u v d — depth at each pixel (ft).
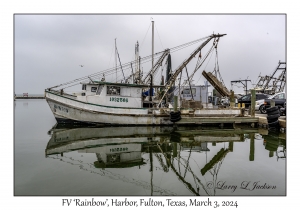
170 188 20.49
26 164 26.32
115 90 56.03
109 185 20.79
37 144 36.76
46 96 53.78
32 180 21.50
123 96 56.59
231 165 27.30
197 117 55.31
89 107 52.75
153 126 55.52
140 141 40.83
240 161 29.01
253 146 37.91
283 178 22.98
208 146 37.91
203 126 58.23
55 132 47.14
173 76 59.36
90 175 23.25
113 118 54.13
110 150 34.14
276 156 31.40
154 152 33.94
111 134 46.09
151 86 58.90
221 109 59.41
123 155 31.65
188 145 38.55
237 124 60.39
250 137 45.91
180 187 20.70
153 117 55.77
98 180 21.91
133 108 54.90
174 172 24.95
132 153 32.94
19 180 21.49
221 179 22.70
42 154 30.81
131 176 23.36
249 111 65.00
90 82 56.13
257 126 58.44
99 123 54.19
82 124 54.39
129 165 27.17
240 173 24.50
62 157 29.66
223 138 44.75
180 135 47.06
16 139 40.42
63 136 43.29
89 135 44.57
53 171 24.14
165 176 23.53
